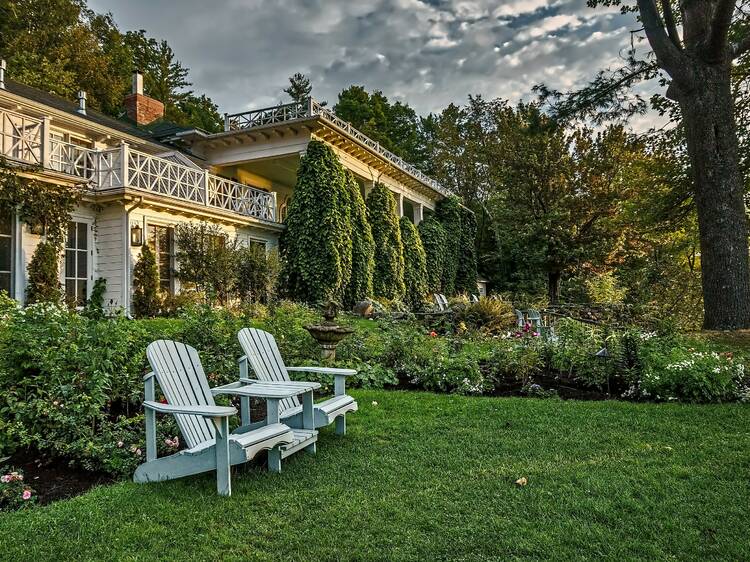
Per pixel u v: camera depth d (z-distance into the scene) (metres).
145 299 10.30
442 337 8.04
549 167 20.98
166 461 2.96
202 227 11.54
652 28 9.27
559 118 11.59
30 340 3.73
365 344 6.90
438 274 22.17
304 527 2.40
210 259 11.26
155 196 10.54
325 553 2.15
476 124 33.03
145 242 10.65
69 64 24.22
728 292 8.75
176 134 15.24
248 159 15.41
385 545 2.23
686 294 13.90
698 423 4.17
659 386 5.17
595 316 11.77
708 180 8.97
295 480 3.03
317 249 13.73
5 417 3.53
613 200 19.97
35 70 21.78
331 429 4.16
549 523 2.41
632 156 19.42
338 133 15.07
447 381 5.82
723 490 2.78
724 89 8.99
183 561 2.10
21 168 8.84
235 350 5.46
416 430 4.11
